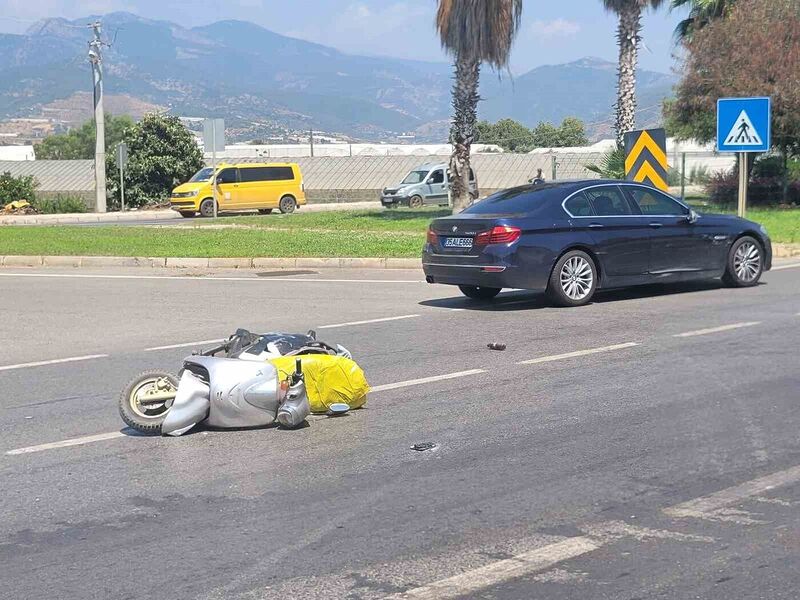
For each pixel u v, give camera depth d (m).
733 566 5.06
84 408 8.95
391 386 9.41
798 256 20.25
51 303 15.70
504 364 10.25
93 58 45.28
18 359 11.34
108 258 21.58
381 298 15.48
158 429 7.96
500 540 5.50
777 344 10.86
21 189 47.59
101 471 7.05
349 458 7.19
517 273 13.63
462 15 30.17
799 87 29.77
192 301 15.59
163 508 6.23
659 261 14.62
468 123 31.23
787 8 30.98
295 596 4.86
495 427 7.89
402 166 57.19
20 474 7.04
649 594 4.76
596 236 14.10
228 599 4.85
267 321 13.48
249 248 22.78
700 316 12.88
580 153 56.00
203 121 39.56
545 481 6.52
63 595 4.95
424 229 28.03
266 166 43.28
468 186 31.66
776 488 6.24
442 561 5.23
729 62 30.89
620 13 35.19
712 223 15.18
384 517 5.93
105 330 13.15
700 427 7.70
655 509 5.93
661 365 9.98
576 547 5.37
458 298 15.30
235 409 7.95
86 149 121.81
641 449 7.17
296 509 6.13
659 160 19.73
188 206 41.50
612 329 12.11
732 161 46.31
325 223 31.55
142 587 5.02
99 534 5.80
